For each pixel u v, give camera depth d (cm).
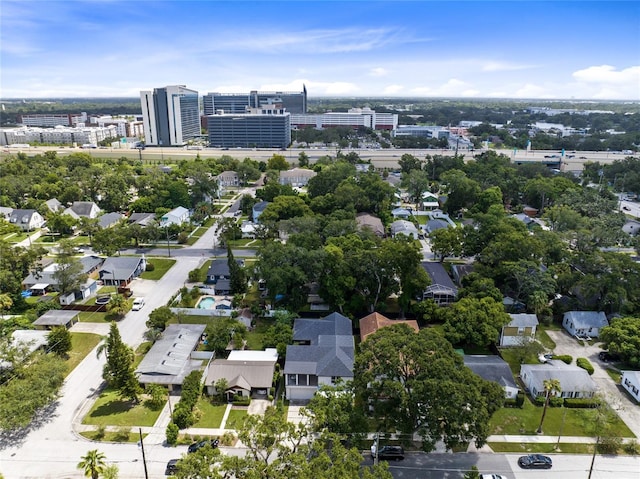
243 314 8312
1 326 7575
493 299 7831
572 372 6481
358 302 8319
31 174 18075
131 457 5234
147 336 7612
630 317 7644
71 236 13412
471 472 4684
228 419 5909
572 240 12056
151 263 11181
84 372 6850
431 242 11512
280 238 13025
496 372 6444
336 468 3847
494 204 13525
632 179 18225
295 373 6306
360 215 13725
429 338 5366
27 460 5181
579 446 5484
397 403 5025
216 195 17575
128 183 18300
